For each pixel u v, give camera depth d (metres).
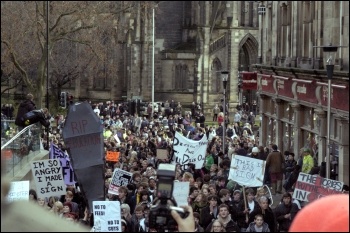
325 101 55.72
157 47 166.38
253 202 34.12
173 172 11.23
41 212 6.07
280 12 74.94
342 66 53.62
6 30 117.00
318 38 59.66
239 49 160.62
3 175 6.04
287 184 53.03
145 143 67.62
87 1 118.56
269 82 75.75
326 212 7.38
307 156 52.91
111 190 37.28
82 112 25.39
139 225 28.77
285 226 32.47
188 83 162.75
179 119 116.06
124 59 166.38
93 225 25.28
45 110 56.31
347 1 53.03
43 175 31.73
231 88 158.88
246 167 35.00
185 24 170.62
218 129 93.94
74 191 36.81
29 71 128.50
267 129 80.12
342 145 52.41
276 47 75.81
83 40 116.25
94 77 166.75
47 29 83.81
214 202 31.80
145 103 136.00
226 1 160.50
